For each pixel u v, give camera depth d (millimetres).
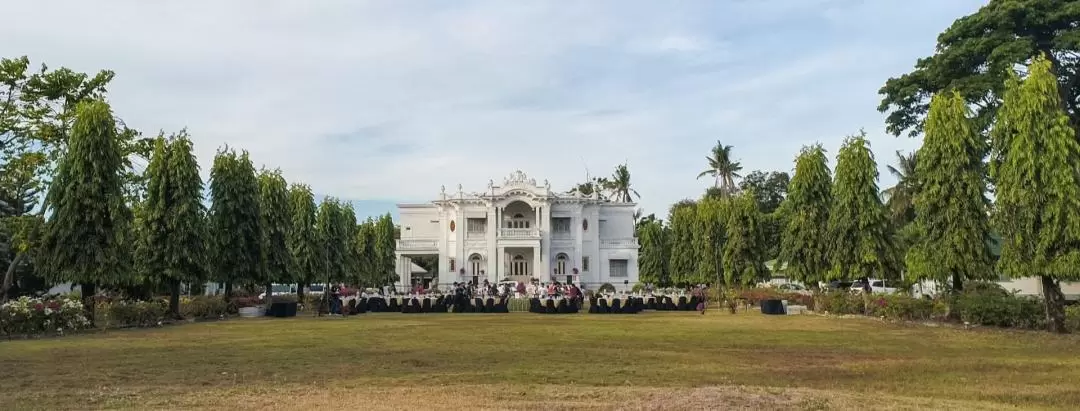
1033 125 21953
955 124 25172
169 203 30156
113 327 24828
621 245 69125
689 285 56750
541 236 66750
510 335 21672
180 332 22984
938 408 9773
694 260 54938
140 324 25922
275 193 37469
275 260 36812
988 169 25625
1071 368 14312
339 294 39344
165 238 29734
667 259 65625
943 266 25094
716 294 44062
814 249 33906
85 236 25516
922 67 36250
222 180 33938
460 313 37219
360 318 31953
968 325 24047
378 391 11086
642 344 18906
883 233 31328
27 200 34969
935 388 11898
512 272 69062
